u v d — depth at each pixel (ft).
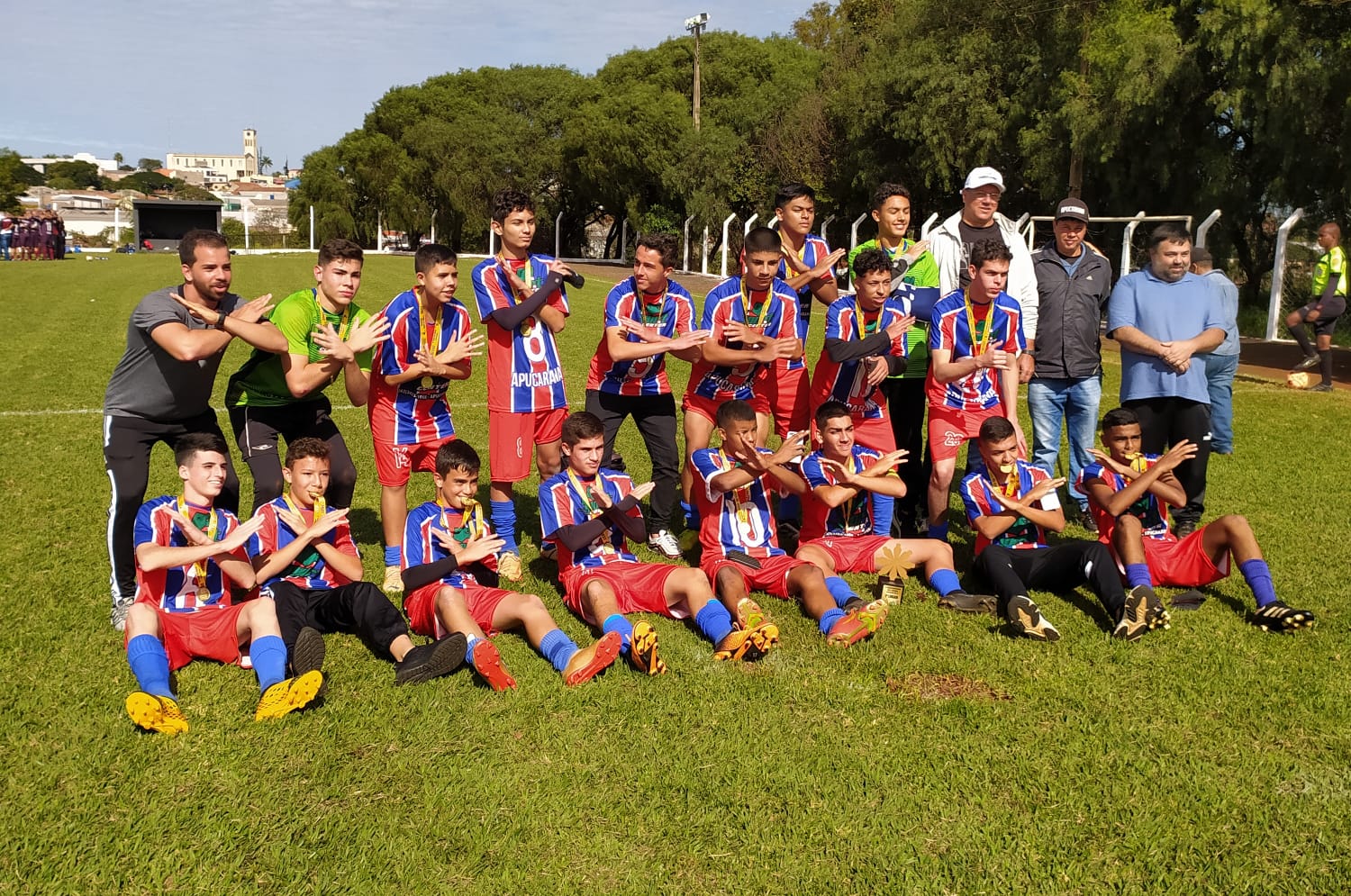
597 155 145.59
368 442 29.96
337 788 11.56
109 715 13.09
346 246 17.04
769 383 20.61
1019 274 21.58
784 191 21.44
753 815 11.19
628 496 17.11
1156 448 22.07
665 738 12.75
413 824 10.94
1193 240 54.19
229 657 14.64
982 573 17.75
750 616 15.30
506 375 19.15
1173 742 12.77
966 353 19.33
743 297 19.62
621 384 20.17
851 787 11.73
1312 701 13.83
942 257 21.61
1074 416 23.04
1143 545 17.67
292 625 14.75
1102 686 14.30
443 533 16.05
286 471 15.94
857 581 18.76
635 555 20.04
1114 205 78.33
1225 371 28.19
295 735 12.71
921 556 18.19
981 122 88.99
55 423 31.27
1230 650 15.56
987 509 18.17
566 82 183.21
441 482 16.29
